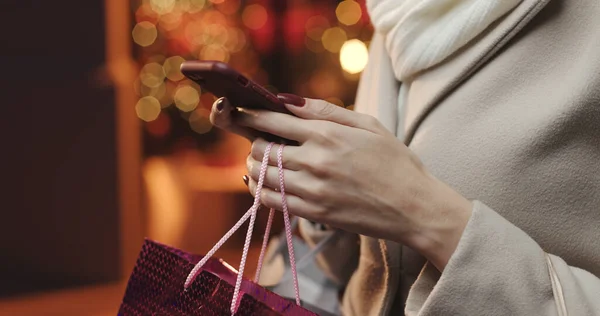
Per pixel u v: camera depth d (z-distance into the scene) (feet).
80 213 10.49
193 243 11.28
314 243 3.20
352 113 2.15
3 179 10.36
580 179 2.28
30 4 10.20
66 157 10.43
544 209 2.31
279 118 2.10
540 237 2.32
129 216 10.77
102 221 10.52
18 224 10.43
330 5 13.99
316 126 2.08
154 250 2.27
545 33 2.41
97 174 10.48
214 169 12.23
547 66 2.39
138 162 11.03
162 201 11.76
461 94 2.50
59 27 10.30
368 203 2.08
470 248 2.05
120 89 10.53
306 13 15.07
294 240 3.38
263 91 2.04
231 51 13.92
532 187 2.31
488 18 2.39
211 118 2.14
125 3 10.79
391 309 2.72
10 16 10.18
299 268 3.20
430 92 2.55
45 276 10.50
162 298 2.22
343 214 2.10
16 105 10.29
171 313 2.19
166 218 11.52
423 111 2.56
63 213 10.47
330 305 3.05
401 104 2.79
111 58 10.54
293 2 15.21
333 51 12.65
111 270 10.57
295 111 2.13
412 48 2.56
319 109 2.13
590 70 2.26
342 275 3.08
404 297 2.66
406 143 2.65
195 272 2.13
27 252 10.47
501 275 2.02
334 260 3.06
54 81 10.33
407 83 2.77
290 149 2.12
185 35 13.21
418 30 2.55
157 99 12.92
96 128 10.43
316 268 3.18
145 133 14.37
